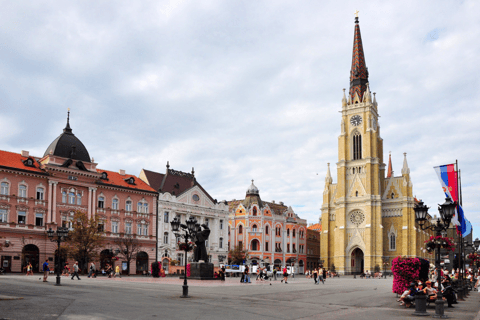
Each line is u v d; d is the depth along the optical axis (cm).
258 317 2230
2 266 7319
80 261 7738
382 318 2342
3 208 7519
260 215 13662
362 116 14675
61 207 8288
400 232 13675
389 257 13738
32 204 7881
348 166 14612
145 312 2250
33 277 5759
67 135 8850
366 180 14088
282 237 14388
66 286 4019
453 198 3862
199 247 6091
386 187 14250
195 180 11412
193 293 3572
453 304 3359
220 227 11594
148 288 4022
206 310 2436
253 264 13375
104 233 8719
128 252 8619
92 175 8794
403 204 13700
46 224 7994
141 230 9575
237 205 14175
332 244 14850
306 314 2452
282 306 2822
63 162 8450
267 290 4238
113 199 9169
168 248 10062
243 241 13575
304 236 15412
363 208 13988
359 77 15188
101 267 8700
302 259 15138
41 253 7862
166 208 10150
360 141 14712
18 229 7588
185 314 2234
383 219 14038
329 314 2483
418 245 13725
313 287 5122
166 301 2872
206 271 5844
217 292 3769
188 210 10700
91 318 1972
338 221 14325
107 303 2594
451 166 3909
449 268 12138
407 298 2933
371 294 4066
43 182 8094
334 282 7181
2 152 8062
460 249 4494
